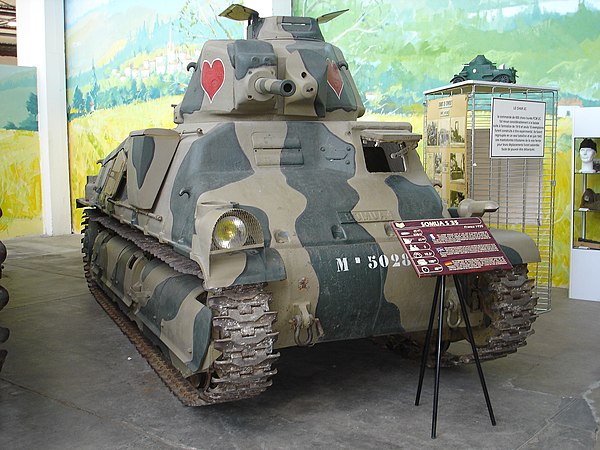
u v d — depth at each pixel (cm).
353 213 580
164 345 623
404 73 1139
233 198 560
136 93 1570
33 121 1711
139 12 1536
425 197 623
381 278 558
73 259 1348
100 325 859
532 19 1005
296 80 639
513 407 576
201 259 488
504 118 841
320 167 635
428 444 506
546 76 1004
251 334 489
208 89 675
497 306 593
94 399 606
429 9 1098
